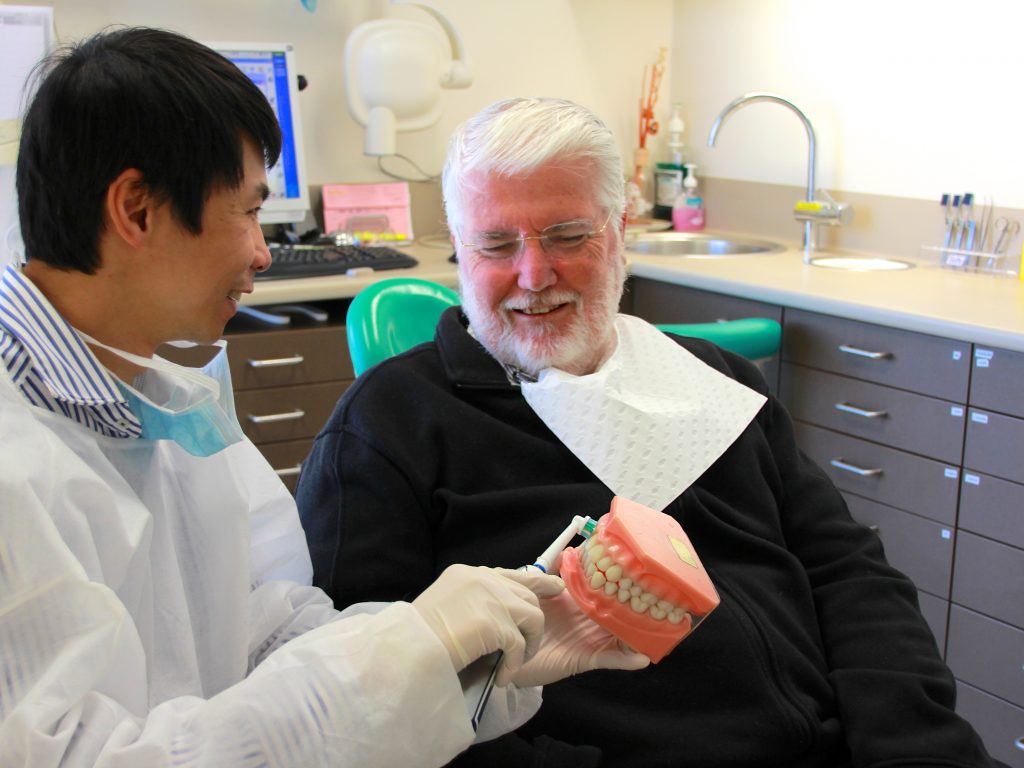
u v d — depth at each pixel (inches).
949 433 86.2
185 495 41.8
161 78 32.6
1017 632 84.0
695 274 106.3
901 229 115.3
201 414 38.6
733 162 136.2
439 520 50.3
